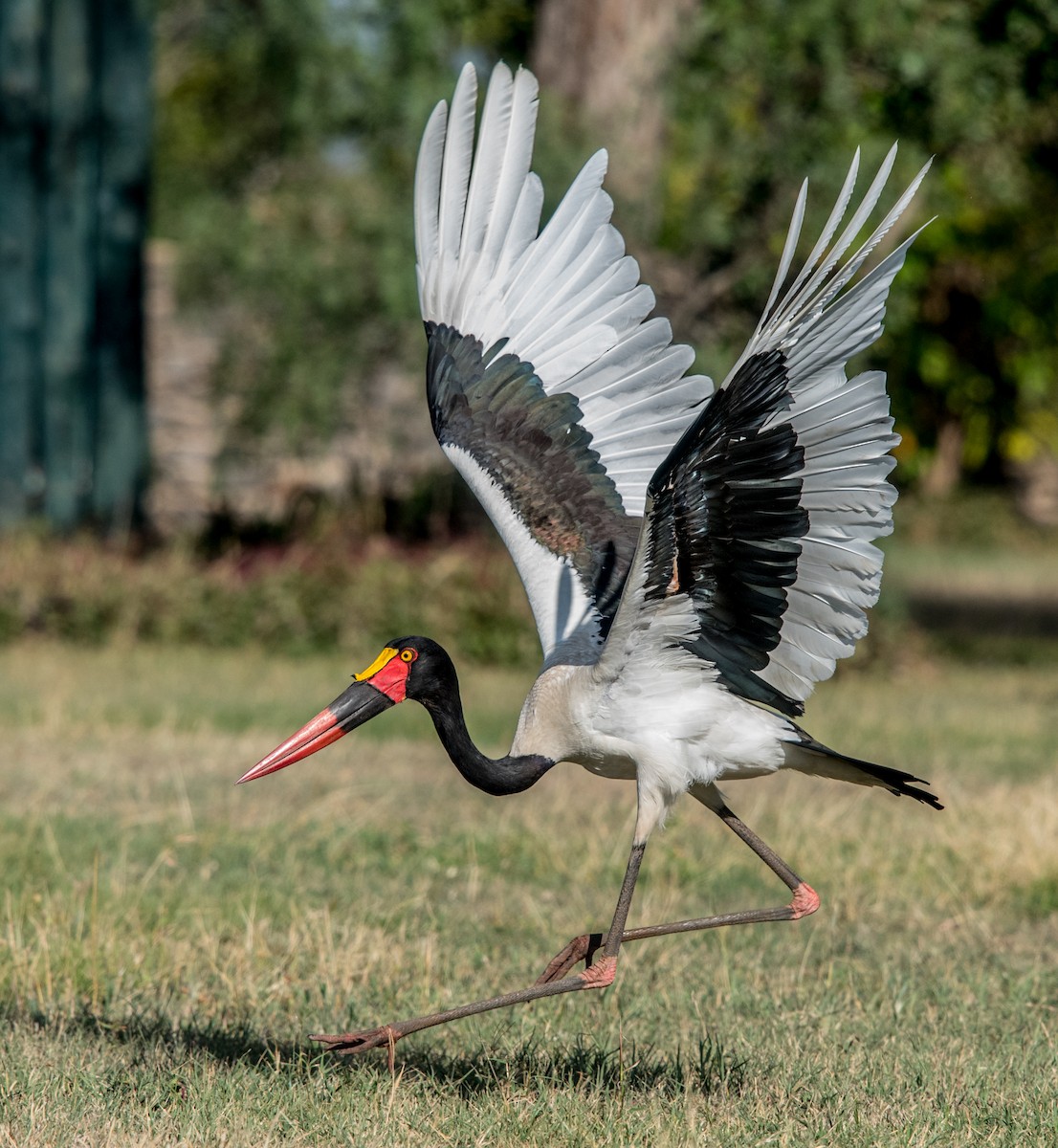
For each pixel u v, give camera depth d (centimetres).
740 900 1034
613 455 790
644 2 2147
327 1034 734
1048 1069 718
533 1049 743
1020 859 1083
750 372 602
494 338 808
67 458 2252
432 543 2317
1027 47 2188
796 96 2164
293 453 2333
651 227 2158
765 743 702
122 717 1595
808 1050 746
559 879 1084
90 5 2214
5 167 2177
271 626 2108
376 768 1423
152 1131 632
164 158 3728
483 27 2462
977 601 3275
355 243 2220
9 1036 736
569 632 741
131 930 902
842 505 650
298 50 2192
